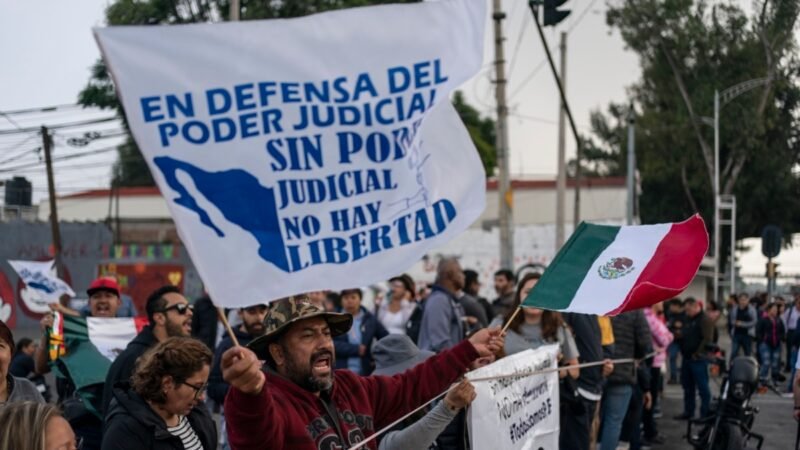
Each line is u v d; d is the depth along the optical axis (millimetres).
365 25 3656
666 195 52562
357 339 10109
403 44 3717
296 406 3814
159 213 44219
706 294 46969
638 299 4387
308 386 3869
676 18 47938
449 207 3799
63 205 45938
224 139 3338
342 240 3537
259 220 3383
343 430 3934
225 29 3369
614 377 9445
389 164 3656
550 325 7559
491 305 12961
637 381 10602
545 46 16219
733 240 42156
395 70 3689
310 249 3473
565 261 4699
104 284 7609
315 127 3518
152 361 4383
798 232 52000
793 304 23562
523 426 5676
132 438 4332
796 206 50188
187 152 3273
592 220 40875
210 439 4695
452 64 3805
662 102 50312
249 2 24531
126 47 3211
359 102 3609
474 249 35906
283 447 3680
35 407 3064
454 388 4375
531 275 7676
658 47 49125
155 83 3236
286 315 3822
